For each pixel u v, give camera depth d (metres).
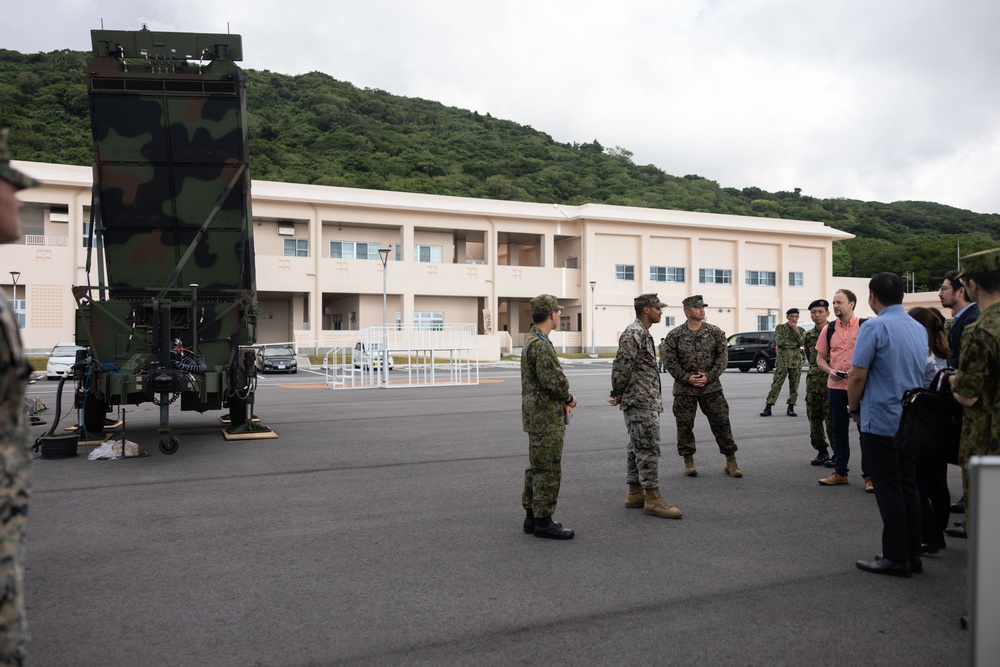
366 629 3.77
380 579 4.56
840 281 60.34
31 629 3.77
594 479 7.82
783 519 6.09
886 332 4.68
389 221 46.84
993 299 3.94
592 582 4.50
